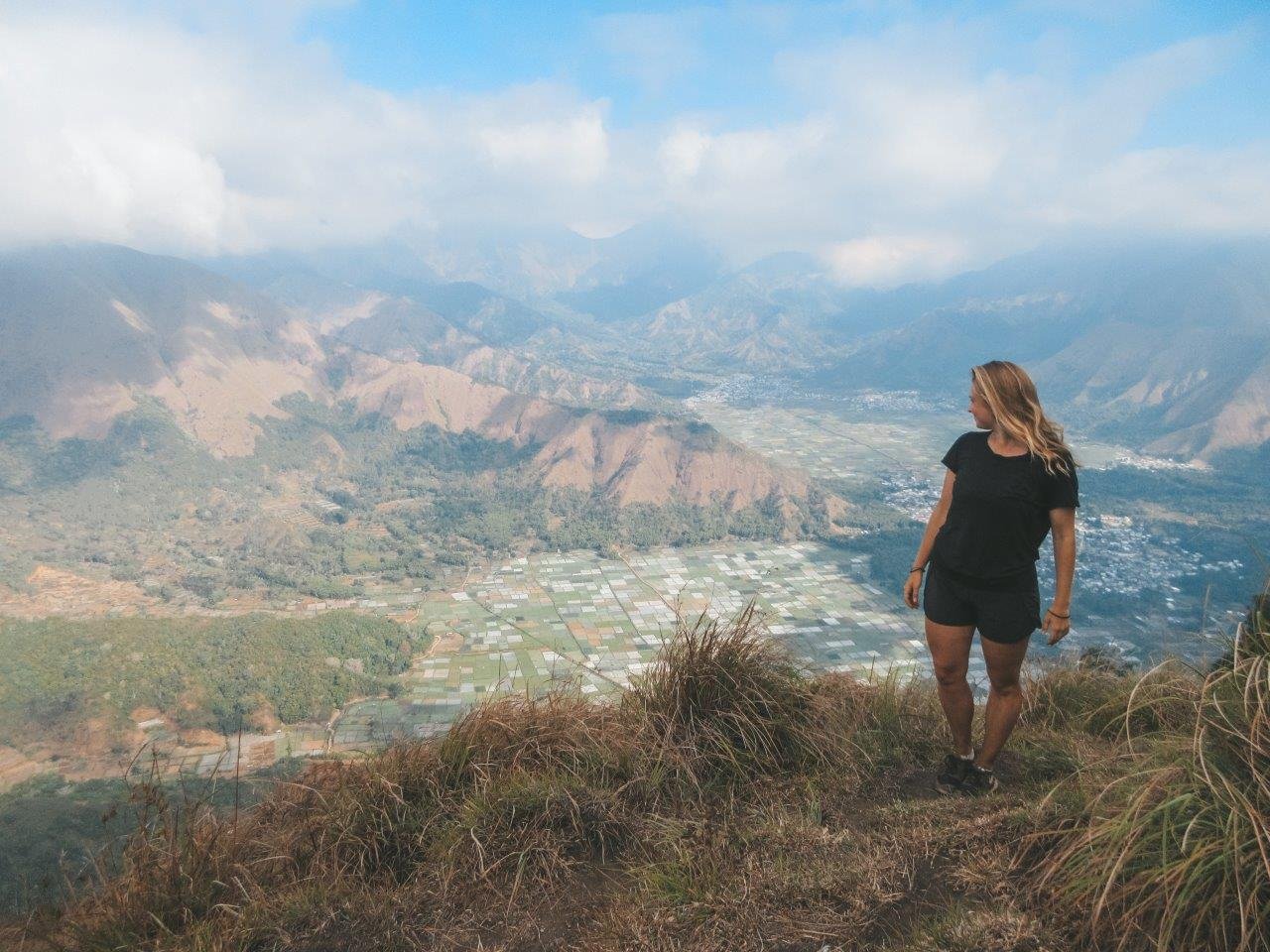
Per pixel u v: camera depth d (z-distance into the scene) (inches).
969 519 124.1
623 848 120.6
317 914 105.1
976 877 99.3
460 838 119.8
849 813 126.9
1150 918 85.7
